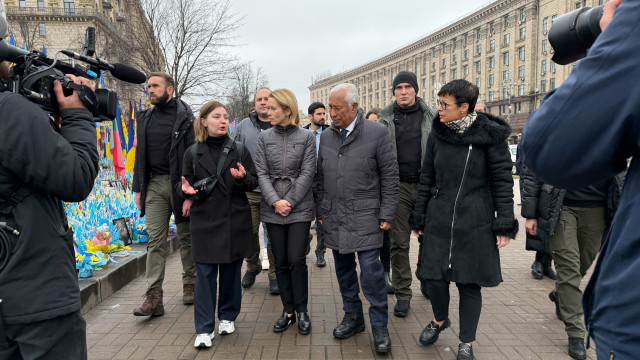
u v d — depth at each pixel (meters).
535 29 50.69
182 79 21.09
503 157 2.79
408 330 3.50
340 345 3.21
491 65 58.19
